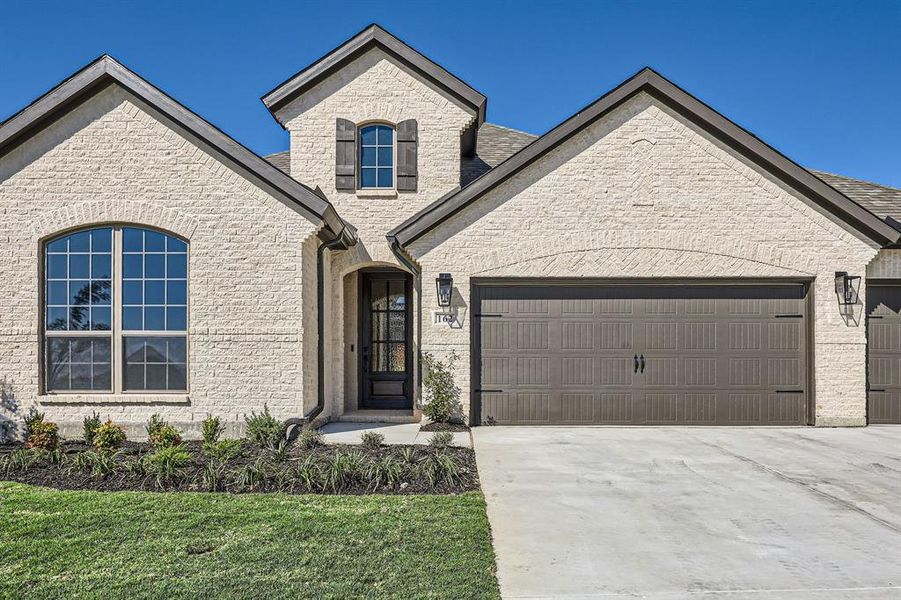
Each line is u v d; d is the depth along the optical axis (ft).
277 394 31.42
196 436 31.07
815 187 35.04
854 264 35.53
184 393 31.48
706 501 20.61
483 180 35.50
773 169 35.63
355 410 40.86
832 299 35.58
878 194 41.63
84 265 31.76
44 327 31.63
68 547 15.79
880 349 36.58
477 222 36.09
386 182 40.19
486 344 36.32
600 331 36.35
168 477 21.90
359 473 22.11
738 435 32.71
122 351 31.68
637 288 36.40
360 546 15.87
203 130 31.14
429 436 32.19
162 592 13.25
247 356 31.45
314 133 39.63
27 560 14.97
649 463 26.07
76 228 31.68
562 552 16.08
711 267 35.86
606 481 23.09
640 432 33.68
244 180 31.73
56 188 31.48
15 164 31.48
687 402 36.09
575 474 24.12
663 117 36.11
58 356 31.73
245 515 18.20
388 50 39.63
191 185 31.63
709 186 35.99
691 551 16.24
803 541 17.03
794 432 33.63
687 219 35.99
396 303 42.06
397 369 41.93
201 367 31.35
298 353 31.48
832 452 28.40
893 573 14.94
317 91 39.78
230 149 31.14
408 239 35.47
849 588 14.12
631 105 36.22
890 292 36.73
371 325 42.06
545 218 36.06
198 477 22.31
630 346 36.24
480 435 32.71
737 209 35.94
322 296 36.22
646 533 17.56
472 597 13.17
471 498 20.25
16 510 18.69
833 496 21.30
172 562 14.85
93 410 31.14
